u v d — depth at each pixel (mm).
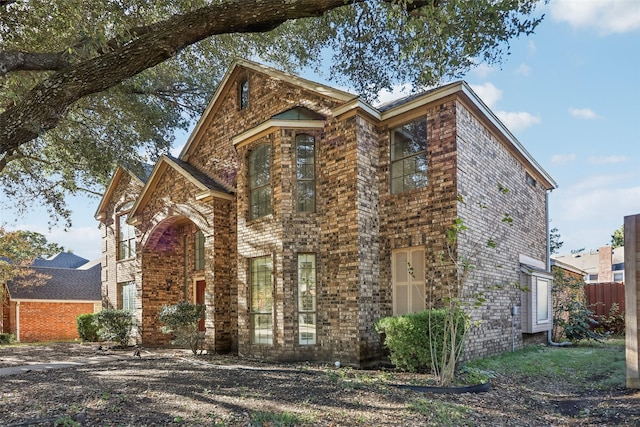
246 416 5297
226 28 5785
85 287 24141
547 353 11297
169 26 5535
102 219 19672
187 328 12375
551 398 7395
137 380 7500
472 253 9766
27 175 14000
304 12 5875
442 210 9602
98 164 12555
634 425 5637
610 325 16703
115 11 6457
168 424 4961
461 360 8984
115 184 18859
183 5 7336
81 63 5242
